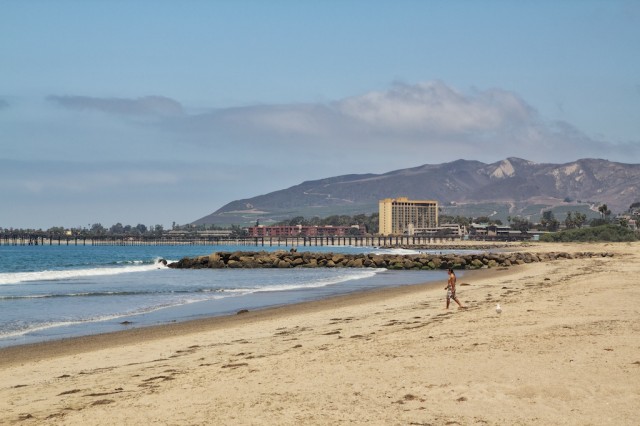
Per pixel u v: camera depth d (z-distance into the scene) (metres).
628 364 15.73
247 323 31.55
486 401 12.97
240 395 14.38
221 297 48.72
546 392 13.43
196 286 62.88
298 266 110.06
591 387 13.70
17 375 19.31
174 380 16.62
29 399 15.37
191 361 19.98
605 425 11.33
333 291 54.00
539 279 54.06
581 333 20.70
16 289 58.28
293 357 19.11
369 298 45.25
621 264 78.88
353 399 13.58
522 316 26.50
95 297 48.97
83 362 21.34
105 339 27.17
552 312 27.38
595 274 56.03
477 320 26.09
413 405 12.92
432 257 107.50
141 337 27.55
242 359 19.52
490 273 77.88
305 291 54.34
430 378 15.13
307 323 29.89
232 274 88.25
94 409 13.68
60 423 12.66
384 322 28.03
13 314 37.41
